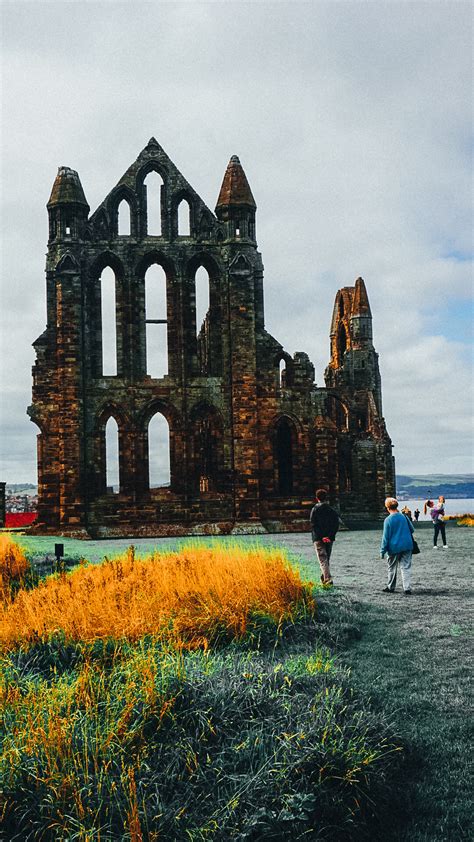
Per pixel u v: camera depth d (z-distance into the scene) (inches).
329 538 852.6
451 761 363.6
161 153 2128.4
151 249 2082.9
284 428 2223.2
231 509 2034.9
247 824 288.2
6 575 880.3
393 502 815.7
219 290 2103.8
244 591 620.4
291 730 353.4
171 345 2080.5
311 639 570.6
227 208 2091.5
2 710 367.2
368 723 370.6
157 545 1551.4
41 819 291.6
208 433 2279.8
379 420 2822.3
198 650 504.1
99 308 2066.9
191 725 361.1
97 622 527.5
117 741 337.4
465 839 303.1
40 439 2073.1
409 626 628.1
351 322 3016.7
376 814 318.7
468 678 478.0
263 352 2108.8
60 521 1957.4
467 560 1164.5
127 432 2031.3
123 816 291.9
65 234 2028.8
